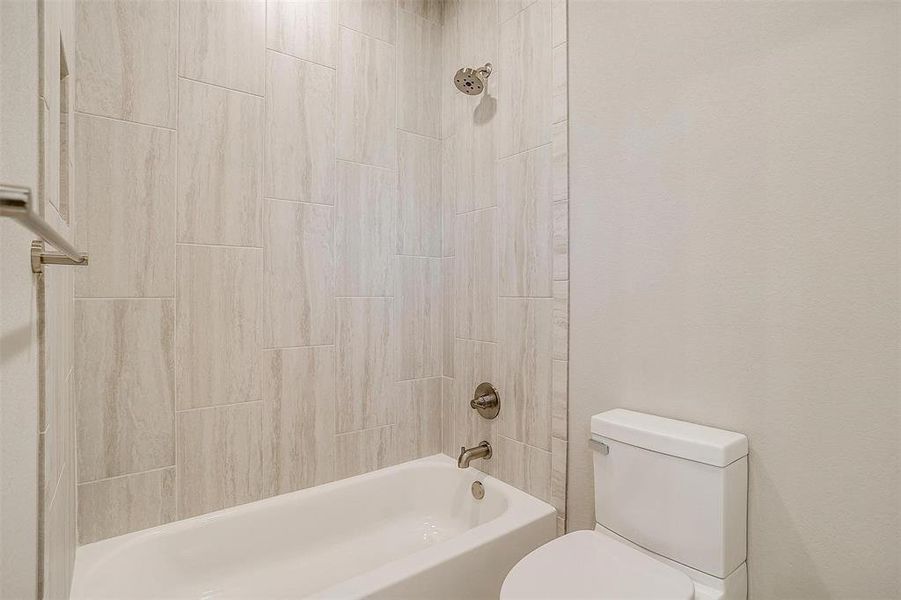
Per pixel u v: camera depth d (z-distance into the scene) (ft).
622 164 4.53
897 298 2.95
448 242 6.84
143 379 4.61
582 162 4.91
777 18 3.46
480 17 6.25
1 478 1.62
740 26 3.67
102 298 4.39
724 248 3.77
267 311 5.39
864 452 3.08
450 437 6.81
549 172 5.29
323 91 5.82
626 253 4.50
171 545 4.64
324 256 5.83
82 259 2.18
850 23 3.11
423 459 6.74
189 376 4.88
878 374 3.02
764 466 3.54
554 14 5.19
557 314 5.16
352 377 6.10
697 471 3.49
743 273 3.67
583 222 4.90
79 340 4.27
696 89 3.95
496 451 6.01
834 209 3.20
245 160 5.22
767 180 3.52
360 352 6.18
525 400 5.62
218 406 5.06
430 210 6.87
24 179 1.90
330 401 5.91
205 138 4.96
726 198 3.76
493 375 6.07
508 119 5.82
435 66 6.93
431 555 4.23
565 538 4.03
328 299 5.88
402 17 6.57
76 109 4.24
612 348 4.63
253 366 5.29
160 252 4.69
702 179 3.91
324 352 5.85
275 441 5.46
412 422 6.70
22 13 1.87
